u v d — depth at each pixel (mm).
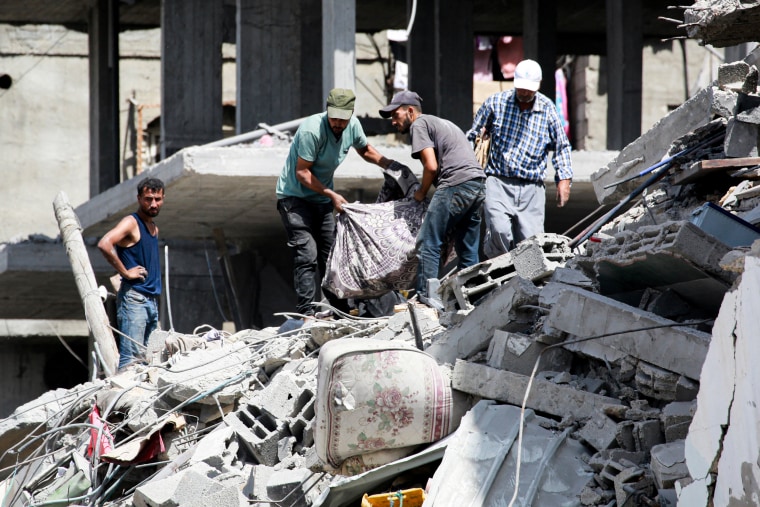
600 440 15055
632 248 16453
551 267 19922
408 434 16203
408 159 40062
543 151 27781
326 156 27078
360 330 22062
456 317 19984
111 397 23859
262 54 49531
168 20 52531
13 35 84375
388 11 68938
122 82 85562
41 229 84375
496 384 16609
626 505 13750
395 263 25922
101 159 66812
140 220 28547
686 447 12805
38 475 23500
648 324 15484
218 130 52812
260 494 18594
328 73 40781
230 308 52250
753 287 11695
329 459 16328
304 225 27359
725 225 16656
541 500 14555
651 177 23078
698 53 84188
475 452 15359
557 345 16422
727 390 12094
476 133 27844
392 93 84188
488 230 27688
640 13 55812
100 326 30688
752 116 21297
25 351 82062
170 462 21281
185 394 22328
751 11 18531
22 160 84438
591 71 84750
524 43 61344
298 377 21438
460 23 55375
